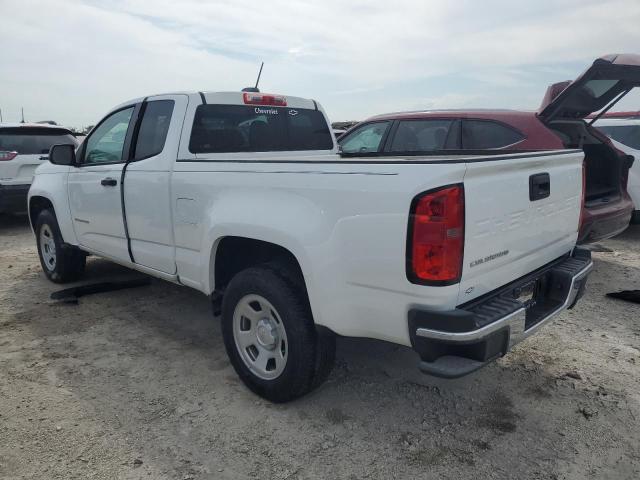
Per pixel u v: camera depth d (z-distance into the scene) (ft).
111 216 14.60
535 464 8.91
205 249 11.50
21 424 9.96
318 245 9.10
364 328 8.96
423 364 8.30
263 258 11.53
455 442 9.50
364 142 22.26
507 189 8.92
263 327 10.62
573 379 11.69
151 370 12.18
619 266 20.57
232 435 9.70
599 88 17.47
